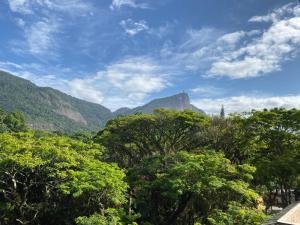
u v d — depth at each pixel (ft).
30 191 107.96
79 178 88.99
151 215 114.42
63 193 95.96
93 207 98.07
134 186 111.75
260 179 126.21
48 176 96.78
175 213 113.50
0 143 97.60
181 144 141.38
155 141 141.38
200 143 137.69
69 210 102.78
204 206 109.40
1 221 101.45
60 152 94.73
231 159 139.23
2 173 97.30
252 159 136.46
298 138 130.93
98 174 89.20
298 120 127.54
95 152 112.88
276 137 132.46
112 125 149.48
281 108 134.51
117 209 94.68
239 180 100.07
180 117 133.69
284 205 130.93
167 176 101.81
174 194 96.32
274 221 48.19
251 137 134.00
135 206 108.68
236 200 100.68
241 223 77.10
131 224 84.69
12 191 98.37
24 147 93.97
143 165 116.88
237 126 136.26
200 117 137.80
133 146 151.84
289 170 120.16
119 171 96.73
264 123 132.77
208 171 97.45
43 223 105.60
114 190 90.89
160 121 136.87
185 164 98.73
